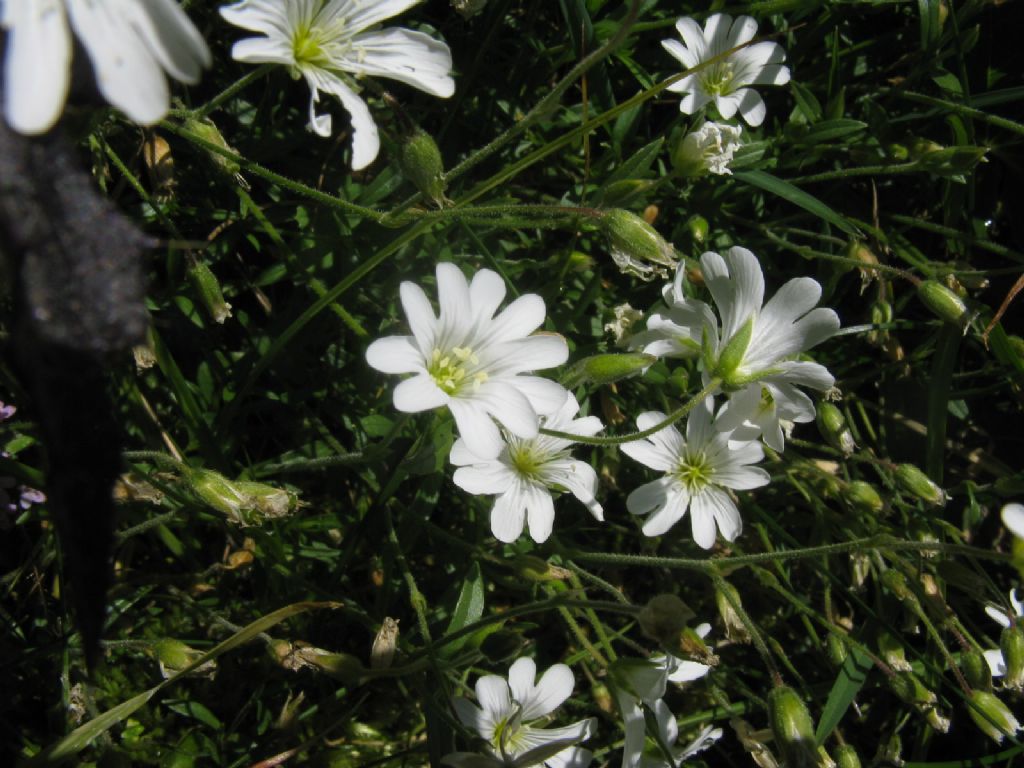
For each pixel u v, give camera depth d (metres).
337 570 0.13
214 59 0.13
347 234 0.13
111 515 0.07
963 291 0.14
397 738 0.13
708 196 0.15
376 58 0.10
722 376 0.11
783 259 0.15
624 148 0.14
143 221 0.13
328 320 0.13
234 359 0.13
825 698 0.15
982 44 0.15
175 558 0.13
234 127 0.13
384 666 0.11
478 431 0.10
